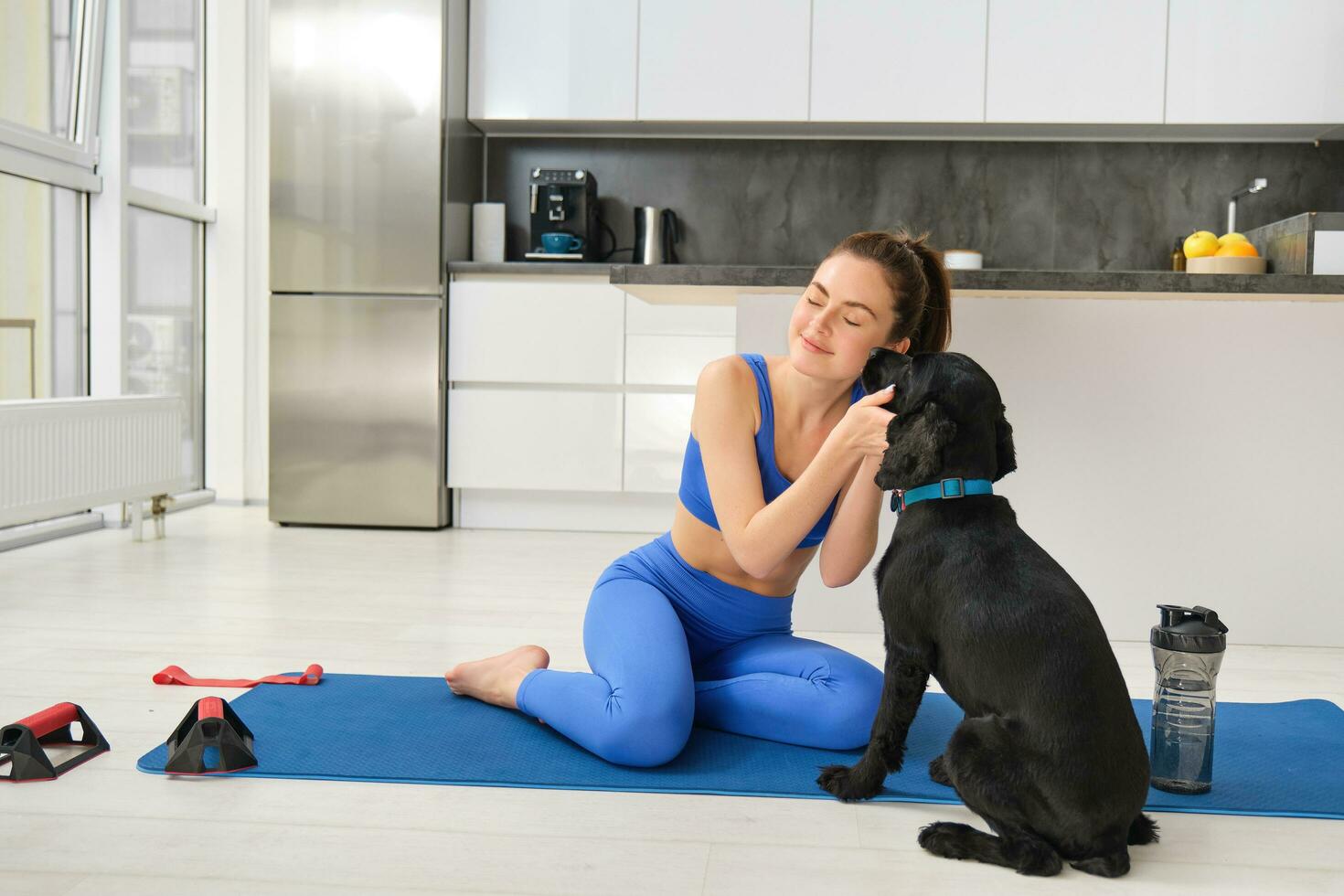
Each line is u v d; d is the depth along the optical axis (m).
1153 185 5.11
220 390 5.40
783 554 1.82
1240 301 2.84
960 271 2.70
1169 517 2.89
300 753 1.90
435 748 1.94
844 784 1.74
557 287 4.82
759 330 2.87
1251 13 4.63
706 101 4.86
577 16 4.88
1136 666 2.65
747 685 2.03
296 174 4.77
